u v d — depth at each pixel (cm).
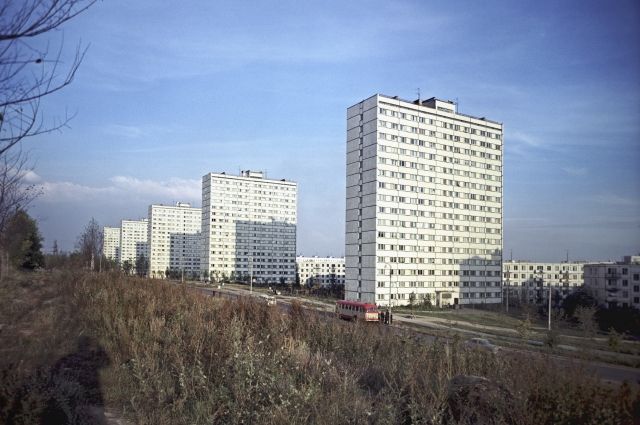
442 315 5616
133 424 1016
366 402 1173
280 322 2175
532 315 5588
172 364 1342
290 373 1318
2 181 1168
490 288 7619
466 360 1609
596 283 8006
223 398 1068
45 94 510
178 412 1064
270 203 12612
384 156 6644
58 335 1741
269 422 973
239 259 12144
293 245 12862
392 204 6662
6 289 2656
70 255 7481
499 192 7881
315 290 9050
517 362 1312
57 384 1109
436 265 7031
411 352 1716
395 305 6544
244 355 1255
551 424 940
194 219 15450
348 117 7112
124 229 16788
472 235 7488
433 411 1023
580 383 994
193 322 1947
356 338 1984
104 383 1261
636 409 934
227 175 12144
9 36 427
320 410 1059
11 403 887
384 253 6544
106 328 1886
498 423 949
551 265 10744
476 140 7669
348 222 6981
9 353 1351
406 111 6906
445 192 7238
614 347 2975
